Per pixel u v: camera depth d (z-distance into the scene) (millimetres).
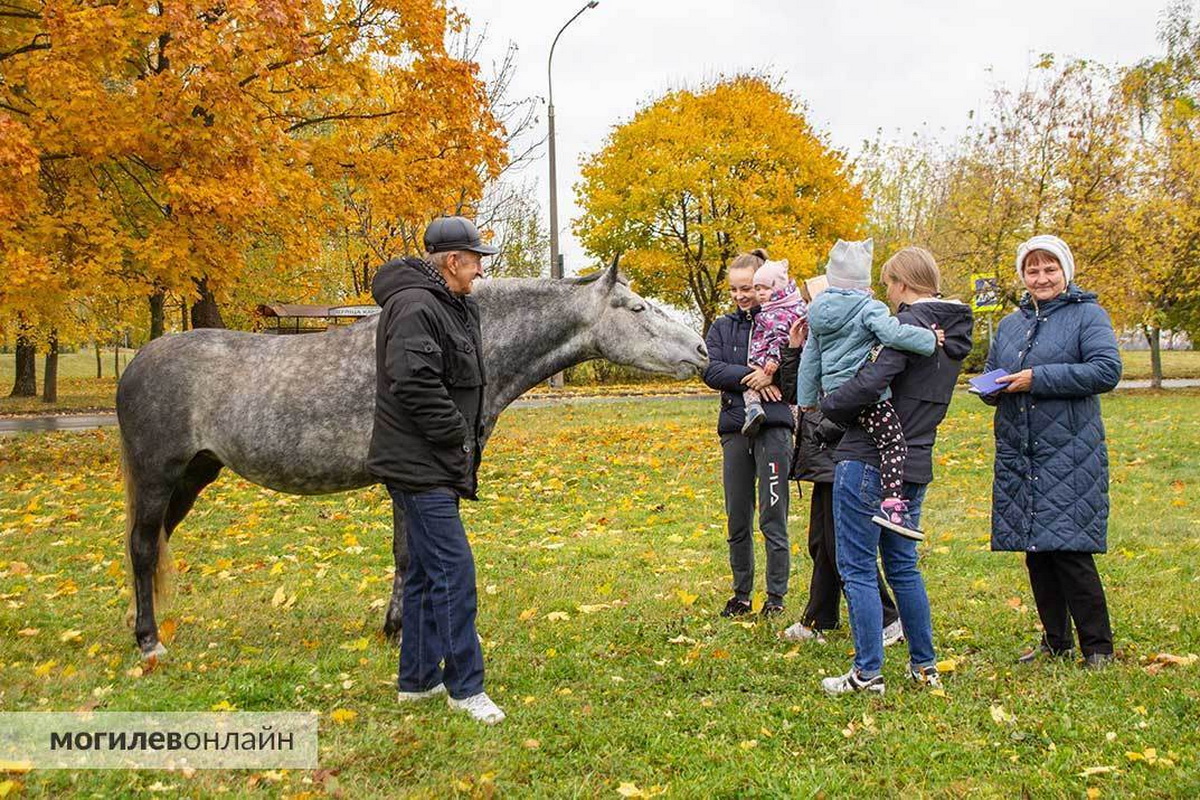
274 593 6125
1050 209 20672
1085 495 4316
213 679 4473
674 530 7898
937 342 4094
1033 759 3439
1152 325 21781
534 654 4805
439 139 13812
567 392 25500
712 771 3406
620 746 3672
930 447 4164
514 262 28641
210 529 8211
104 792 3254
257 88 12508
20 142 9664
